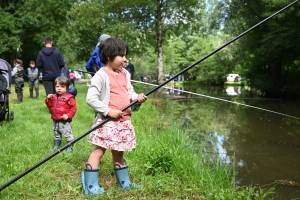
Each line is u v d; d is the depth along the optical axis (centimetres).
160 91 1795
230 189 355
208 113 1117
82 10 1817
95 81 304
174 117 980
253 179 461
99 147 313
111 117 298
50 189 322
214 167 459
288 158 564
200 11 1952
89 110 858
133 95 326
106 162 402
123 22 1855
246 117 1041
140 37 2012
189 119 957
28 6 2506
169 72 4259
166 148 421
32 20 2477
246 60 2253
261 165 524
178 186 345
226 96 1958
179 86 3575
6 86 619
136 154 435
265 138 722
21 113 781
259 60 2038
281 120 987
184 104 1414
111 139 301
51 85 727
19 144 470
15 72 1034
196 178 369
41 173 361
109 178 361
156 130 666
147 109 1005
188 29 2042
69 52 2652
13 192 309
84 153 435
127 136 308
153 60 4300
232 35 2250
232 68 2567
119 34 1820
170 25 2008
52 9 2600
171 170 387
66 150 447
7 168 369
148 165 379
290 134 769
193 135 732
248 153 594
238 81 4300
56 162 400
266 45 1734
